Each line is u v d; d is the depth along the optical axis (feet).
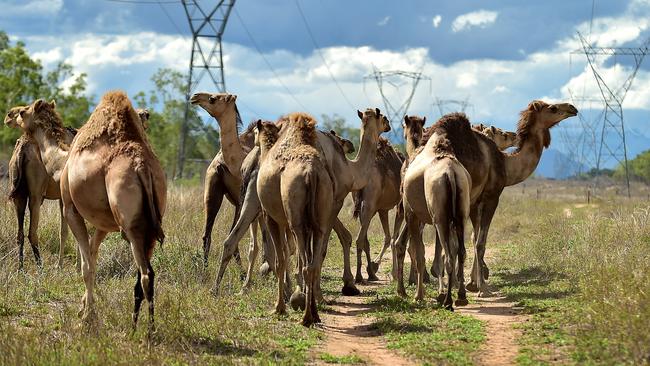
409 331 62.34
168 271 82.07
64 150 71.56
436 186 70.33
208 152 436.76
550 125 93.25
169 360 50.14
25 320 61.36
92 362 48.14
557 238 112.47
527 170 92.32
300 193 62.28
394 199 96.58
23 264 84.33
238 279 83.20
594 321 57.36
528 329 61.72
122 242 88.43
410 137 90.99
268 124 69.82
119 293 67.87
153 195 55.16
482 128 111.34
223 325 60.90
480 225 85.97
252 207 75.61
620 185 508.12
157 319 57.16
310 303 63.72
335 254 117.08
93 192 55.83
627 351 49.16
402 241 80.79
